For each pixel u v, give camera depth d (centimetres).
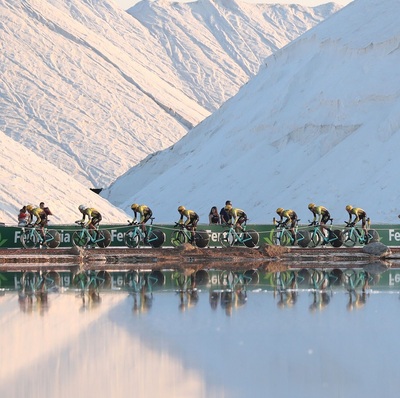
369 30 16338
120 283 6756
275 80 17800
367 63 15725
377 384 3575
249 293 6166
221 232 9238
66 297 5941
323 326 4853
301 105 15900
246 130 16612
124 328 4781
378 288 6456
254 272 7644
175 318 5097
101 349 4216
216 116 19612
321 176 14075
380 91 15038
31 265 8269
